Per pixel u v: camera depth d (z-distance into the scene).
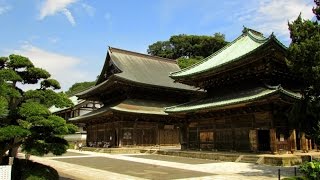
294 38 22.05
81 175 20.69
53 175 16.53
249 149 31.61
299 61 20.77
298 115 21.48
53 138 15.92
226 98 35.56
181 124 43.78
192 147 39.62
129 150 46.28
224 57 39.59
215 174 21.12
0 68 15.99
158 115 50.44
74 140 71.31
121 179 18.91
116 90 55.50
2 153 15.41
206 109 34.66
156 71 61.72
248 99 29.45
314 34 21.22
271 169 23.75
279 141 29.77
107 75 60.66
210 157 32.97
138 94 54.97
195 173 21.67
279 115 30.19
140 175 20.75
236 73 35.50
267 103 29.44
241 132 32.88
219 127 35.81
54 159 34.25
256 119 31.22
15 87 16.30
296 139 31.75
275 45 29.22
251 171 22.67
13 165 16.14
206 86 41.31
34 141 15.23
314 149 33.28
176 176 20.23
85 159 34.19
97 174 21.22
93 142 58.53
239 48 39.09
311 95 21.28
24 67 16.34
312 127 21.14
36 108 14.55
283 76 33.84
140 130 50.34
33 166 16.34
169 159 33.56
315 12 21.81
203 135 38.06
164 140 52.75
